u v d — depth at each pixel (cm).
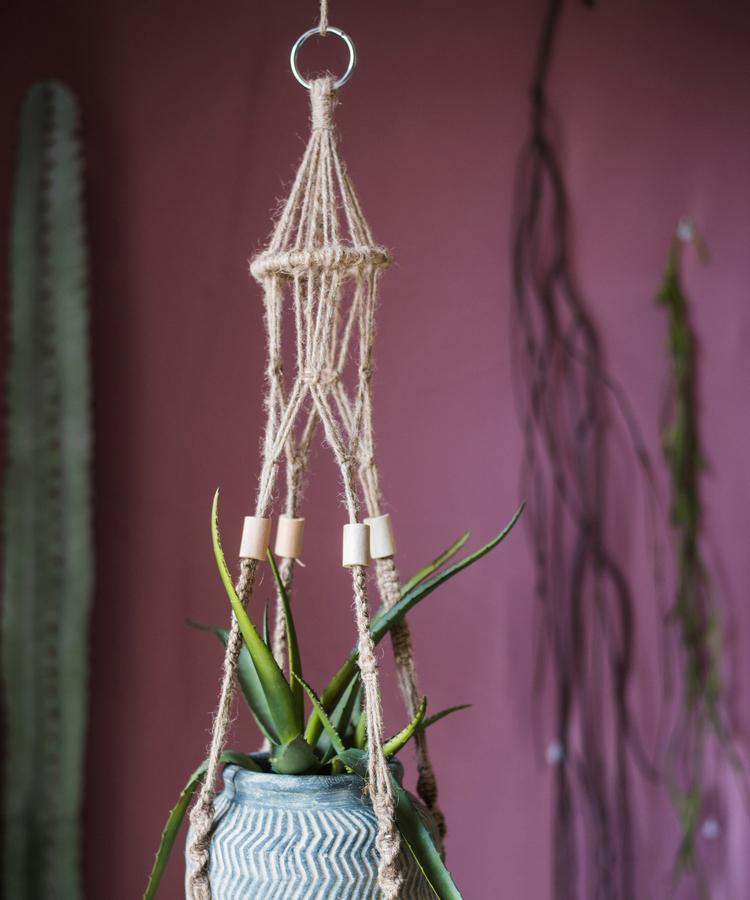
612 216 176
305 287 92
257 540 82
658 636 174
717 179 177
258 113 171
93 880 166
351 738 90
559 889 170
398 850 74
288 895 73
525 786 171
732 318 176
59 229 162
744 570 174
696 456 175
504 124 175
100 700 167
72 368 161
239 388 169
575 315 175
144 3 172
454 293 173
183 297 170
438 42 175
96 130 171
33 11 172
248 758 86
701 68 178
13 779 156
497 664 172
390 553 88
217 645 168
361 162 172
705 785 173
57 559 159
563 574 173
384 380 171
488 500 172
